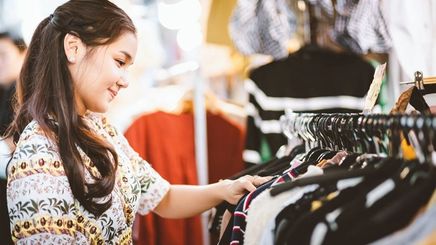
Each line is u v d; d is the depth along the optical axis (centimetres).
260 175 144
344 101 212
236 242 114
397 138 94
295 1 210
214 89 253
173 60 256
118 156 139
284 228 94
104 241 131
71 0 131
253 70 220
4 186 164
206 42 221
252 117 219
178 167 237
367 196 86
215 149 245
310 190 104
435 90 122
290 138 166
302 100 215
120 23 130
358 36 197
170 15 252
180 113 243
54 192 119
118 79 131
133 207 143
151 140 235
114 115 241
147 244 230
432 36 171
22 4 264
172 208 155
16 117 134
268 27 205
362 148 113
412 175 84
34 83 130
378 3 197
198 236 236
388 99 200
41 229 117
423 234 76
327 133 127
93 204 124
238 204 119
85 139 126
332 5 200
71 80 127
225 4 219
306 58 217
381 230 77
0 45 230
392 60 196
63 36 127
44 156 120
